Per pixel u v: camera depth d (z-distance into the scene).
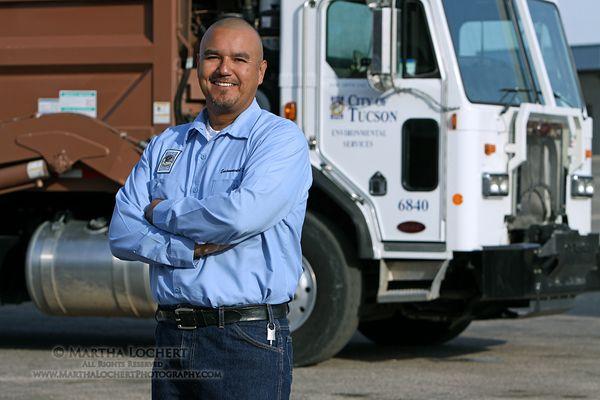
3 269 13.25
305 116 12.13
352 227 12.09
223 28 5.64
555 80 12.91
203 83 5.67
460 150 11.55
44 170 12.32
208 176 5.60
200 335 5.46
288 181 5.47
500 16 12.14
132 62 12.40
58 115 12.33
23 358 12.88
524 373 11.84
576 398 10.41
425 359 12.94
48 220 13.13
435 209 11.66
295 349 11.95
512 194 11.97
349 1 12.06
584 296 19.45
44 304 12.66
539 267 11.84
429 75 11.71
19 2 12.77
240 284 5.44
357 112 11.94
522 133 11.89
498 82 11.96
